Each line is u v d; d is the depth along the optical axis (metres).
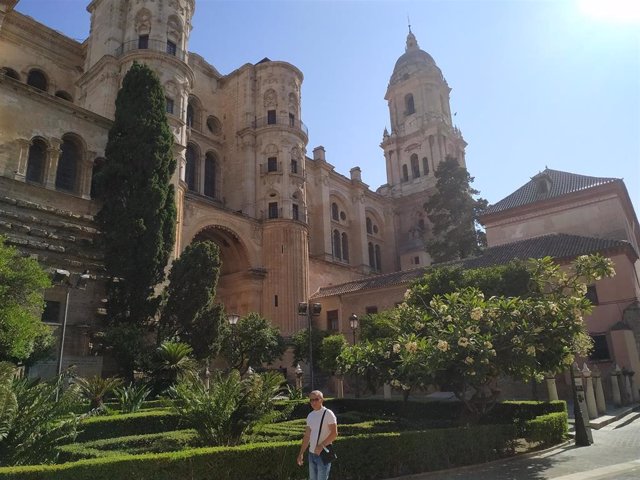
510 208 40.59
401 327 14.95
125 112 27.81
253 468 8.73
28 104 25.53
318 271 51.25
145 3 37.41
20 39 39.31
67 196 25.75
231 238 42.25
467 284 22.92
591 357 26.69
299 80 51.59
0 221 22.53
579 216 37.25
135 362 22.17
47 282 17.69
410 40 81.56
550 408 15.27
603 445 13.88
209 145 48.19
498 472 10.60
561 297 14.02
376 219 68.25
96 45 39.09
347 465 9.52
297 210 46.19
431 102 73.56
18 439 9.12
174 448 11.40
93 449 10.68
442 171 53.72
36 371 21.56
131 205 25.75
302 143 49.12
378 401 20.22
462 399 13.90
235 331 30.75
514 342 12.27
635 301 26.30
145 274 25.34
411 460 10.49
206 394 11.50
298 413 20.19
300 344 34.66
